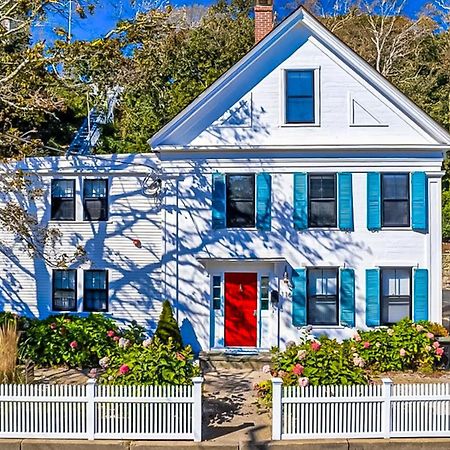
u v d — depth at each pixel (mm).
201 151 18312
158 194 18906
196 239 18406
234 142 18328
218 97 18266
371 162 18188
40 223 19344
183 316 18438
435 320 18062
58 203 19406
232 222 18453
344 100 18250
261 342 18328
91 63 17500
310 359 12531
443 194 37906
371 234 18188
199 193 18438
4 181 17203
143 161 19016
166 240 18500
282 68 18250
